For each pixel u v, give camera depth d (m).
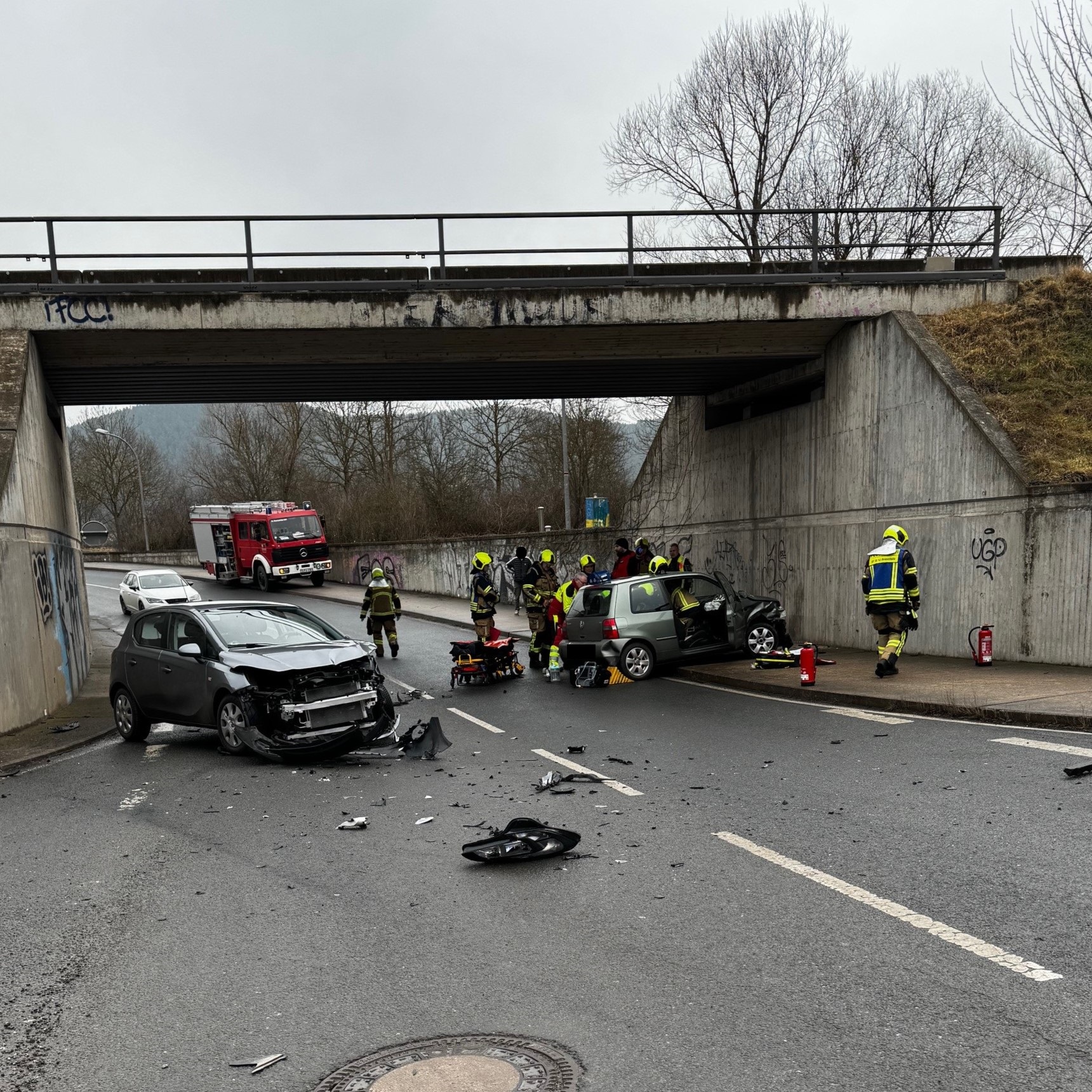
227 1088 3.51
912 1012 3.77
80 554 22.97
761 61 30.22
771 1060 3.46
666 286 16.22
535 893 5.46
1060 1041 3.49
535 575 17.70
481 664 15.91
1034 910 4.73
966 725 9.65
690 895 5.26
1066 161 15.53
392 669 18.66
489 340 16.66
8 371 14.22
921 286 16.73
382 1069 3.57
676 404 24.92
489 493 49.09
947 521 14.50
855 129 30.52
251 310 15.35
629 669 14.97
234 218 15.80
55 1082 3.62
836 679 12.89
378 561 41.97
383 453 55.34
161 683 11.16
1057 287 16.72
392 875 5.97
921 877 5.29
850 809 6.79
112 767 10.22
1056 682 11.10
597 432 46.38
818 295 16.48
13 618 12.68
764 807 7.03
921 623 15.11
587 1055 3.58
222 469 63.22
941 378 14.53
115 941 5.10
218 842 6.96
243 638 10.90
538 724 11.72
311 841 6.85
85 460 69.88
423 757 9.81
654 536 26.62
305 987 4.37
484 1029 3.85
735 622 15.49
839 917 4.81
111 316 15.10
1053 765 7.68
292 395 20.97
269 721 10.01
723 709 11.88
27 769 10.46
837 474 17.50
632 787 7.95
